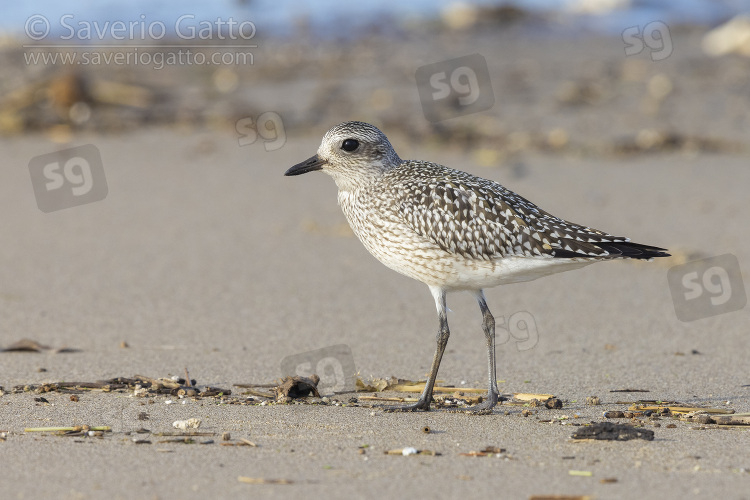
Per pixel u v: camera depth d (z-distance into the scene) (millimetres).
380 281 16906
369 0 40500
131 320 14844
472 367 13125
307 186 22172
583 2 40750
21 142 24172
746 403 11477
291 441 9844
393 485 8609
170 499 8266
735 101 28516
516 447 9703
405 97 28375
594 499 8297
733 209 20391
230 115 26234
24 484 8570
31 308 15312
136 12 35281
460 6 38781
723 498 8328
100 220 19766
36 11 34406
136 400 11305
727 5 41062
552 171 22875
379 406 11383
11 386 11906
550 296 16281
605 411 11164
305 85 29531
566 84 30047
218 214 20188
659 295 16266
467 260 11398
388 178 12016
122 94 27312
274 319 14969
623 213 20062
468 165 23062
